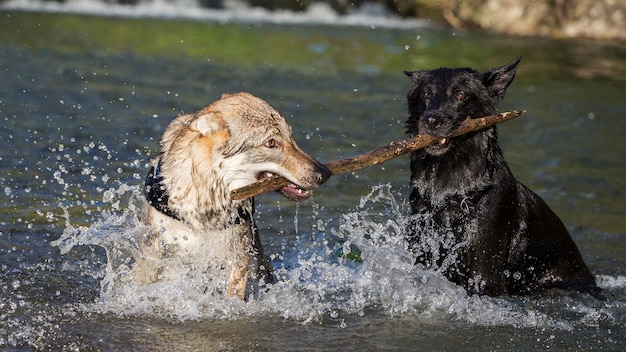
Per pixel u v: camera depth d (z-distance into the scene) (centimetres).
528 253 1152
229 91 2370
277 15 4194
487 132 1103
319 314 1053
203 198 1009
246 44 3247
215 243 1039
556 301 1145
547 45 3491
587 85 2786
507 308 1088
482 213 1091
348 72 2802
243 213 1046
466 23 3962
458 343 980
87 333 950
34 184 1429
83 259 1171
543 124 2245
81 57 2733
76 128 1812
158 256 1033
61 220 1287
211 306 1049
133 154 1653
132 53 2906
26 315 982
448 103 1095
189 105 2155
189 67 2719
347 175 1652
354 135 1944
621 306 1129
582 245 1359
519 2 3897
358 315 1056
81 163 1562
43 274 1106
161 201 1009
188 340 953
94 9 3969
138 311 1024
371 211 1432
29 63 2531
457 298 1101
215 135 991
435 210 1112
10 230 1230
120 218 1168
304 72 2762
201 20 3819
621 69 3070
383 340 980
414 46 3344
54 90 2178
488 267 1097
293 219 1390
